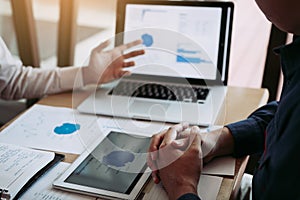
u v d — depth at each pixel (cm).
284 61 79
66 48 212
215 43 127
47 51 230
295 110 70
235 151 94
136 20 131
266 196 71
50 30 228
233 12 125
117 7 131
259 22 169
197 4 127
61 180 82
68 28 207
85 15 216
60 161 90
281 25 71
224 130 97
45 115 111
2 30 210
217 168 89
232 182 84
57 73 127
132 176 84
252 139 95
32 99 145
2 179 81
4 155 89
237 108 116
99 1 212
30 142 97
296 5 67
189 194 75
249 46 173
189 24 128
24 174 83
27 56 214
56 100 121
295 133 68
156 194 80
